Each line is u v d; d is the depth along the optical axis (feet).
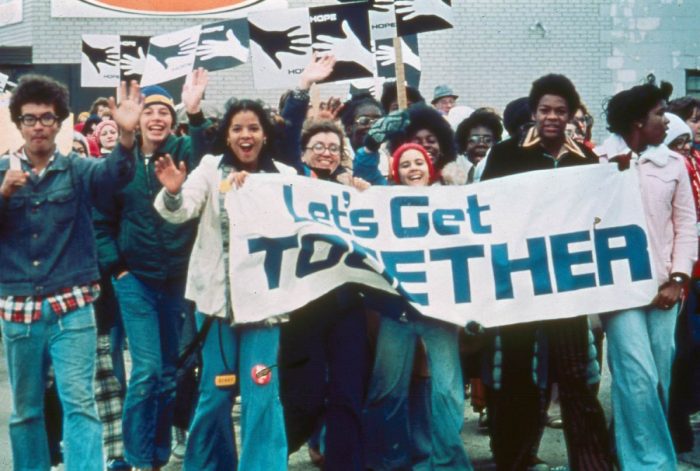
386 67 50.24
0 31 86.79
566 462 31.14
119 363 31.89
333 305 26.50
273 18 38.06
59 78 76.74
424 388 28.40
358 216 27.43
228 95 82.64
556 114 27.94
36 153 25.32
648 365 27.32
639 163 28.09
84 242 25.61
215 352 26.14
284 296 25.86
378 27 39.52
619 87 85.40
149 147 29.48
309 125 29.78
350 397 26.09
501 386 27.89
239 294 25.64
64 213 25.30
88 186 25.46
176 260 28.96
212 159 26.55
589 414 27.78
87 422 25.30
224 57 41.93
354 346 26.40
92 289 25.68
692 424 35.40
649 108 28.04
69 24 82.64
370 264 26.55
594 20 84.94
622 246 27.81
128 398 28.91
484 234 27.81
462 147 36.22
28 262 25.23
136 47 51.70
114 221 29.19
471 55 84.43
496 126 36.09
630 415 27.35
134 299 28.84
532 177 27.94
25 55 82.84
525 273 27.71
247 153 26.66
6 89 63.16
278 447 25.57
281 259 26.07
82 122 55.26
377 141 30.12
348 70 38.19
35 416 25.91
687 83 86.28
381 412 27.71
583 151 28.73
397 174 28.40
